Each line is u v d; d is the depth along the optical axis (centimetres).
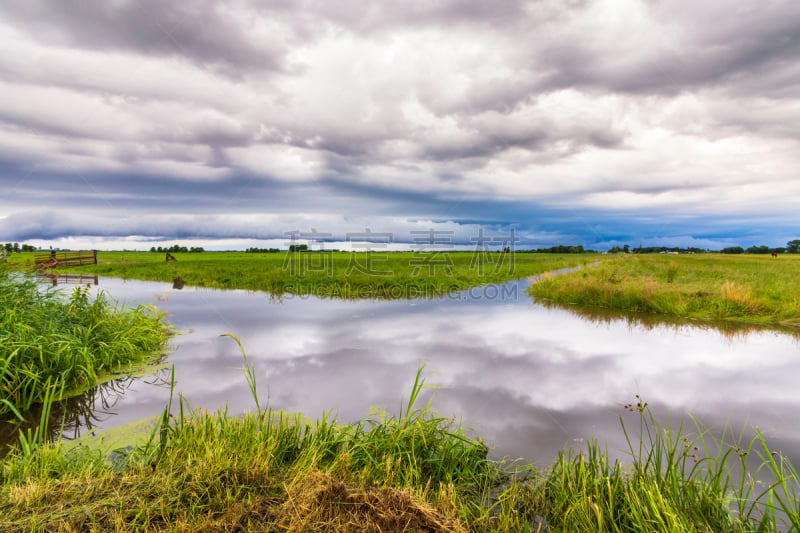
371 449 321
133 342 646
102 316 669
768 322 907
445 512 244
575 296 1223
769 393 497
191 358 636
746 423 414
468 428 397
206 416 341
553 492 281
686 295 1107
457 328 865
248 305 1172
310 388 506
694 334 812
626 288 1178
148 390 500
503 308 1123
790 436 383
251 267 2425
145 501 237
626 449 357
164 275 2027
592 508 249
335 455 316
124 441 368
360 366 598
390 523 223
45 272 854
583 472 279
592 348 705
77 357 524
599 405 460
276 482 268
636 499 244
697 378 550
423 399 472
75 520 217
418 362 620
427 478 305
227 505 240
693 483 259
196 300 1275
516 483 292
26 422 414
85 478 265
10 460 292
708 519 238
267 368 588
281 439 326
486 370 582
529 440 374
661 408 451
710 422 416
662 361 628
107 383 523
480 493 291
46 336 516
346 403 459
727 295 1027
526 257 4828
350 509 234
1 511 224
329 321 934
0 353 462
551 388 511
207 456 279
